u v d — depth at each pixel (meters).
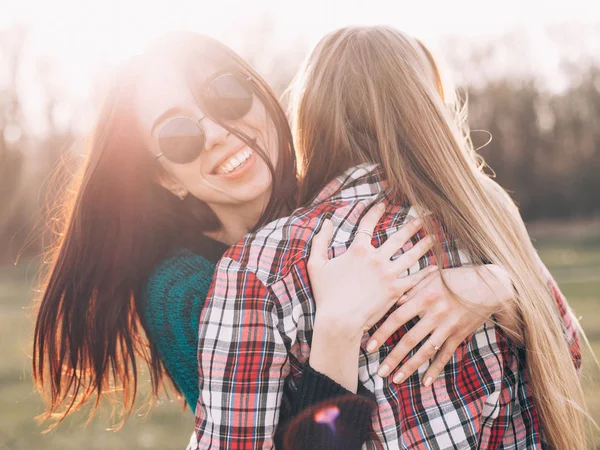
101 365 2.06
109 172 1.90
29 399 6.32
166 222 1.97
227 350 1.41
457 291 1.46
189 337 1.82
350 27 1.78
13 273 21.36
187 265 1.90
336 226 1.51
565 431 1.52
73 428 5.28
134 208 1.94
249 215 1.95
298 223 1.50
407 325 1.47
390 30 1.73
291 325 1.41
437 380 1.46
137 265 1.97
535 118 37.09
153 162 1.89
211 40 1.82
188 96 1.76
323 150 1.67
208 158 1.77
